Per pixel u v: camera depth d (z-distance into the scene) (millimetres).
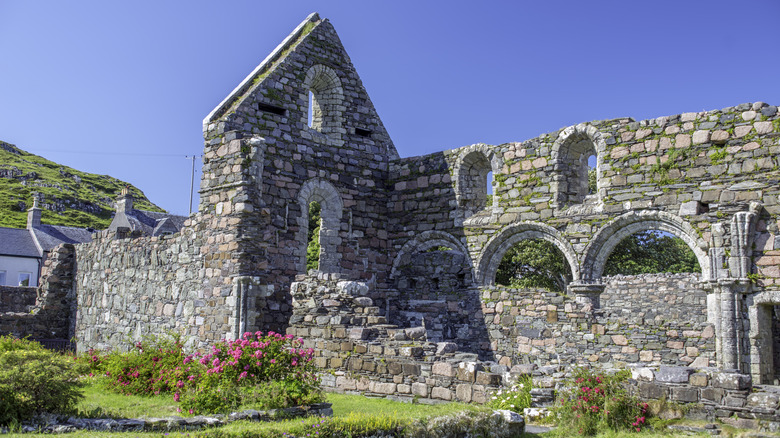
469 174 23500
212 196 20297
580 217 20359
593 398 10828
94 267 26641
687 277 25375
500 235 21891
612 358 18125
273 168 21391
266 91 21812
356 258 23500
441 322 21453
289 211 21609
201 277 20125
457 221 22969
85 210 108875
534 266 38562
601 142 20250
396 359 13992
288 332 16422
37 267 57031
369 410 12211
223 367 12195
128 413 11188
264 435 8750
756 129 17969
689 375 10484
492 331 20594
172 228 60031
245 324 18656
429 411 10516
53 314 28266
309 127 22953
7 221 90250
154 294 22156
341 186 23406
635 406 10547
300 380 12094
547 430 10906
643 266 40562
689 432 9906
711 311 17969
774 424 9586
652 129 19469
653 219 19188
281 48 23203
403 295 23484
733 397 10039
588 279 20031
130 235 25844
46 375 10180
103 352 23828
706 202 18391
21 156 133750
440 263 22312
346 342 15078
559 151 21125
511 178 22047
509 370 12727
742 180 17969
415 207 24125
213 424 9930
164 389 14289
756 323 17203
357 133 24594
